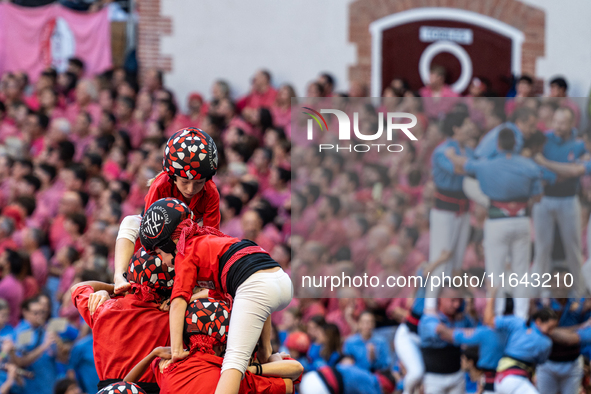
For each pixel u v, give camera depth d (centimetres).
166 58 3822
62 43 4059
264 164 2806
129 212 2619
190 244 889
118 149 3108
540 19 3759
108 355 937
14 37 4059
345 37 3769
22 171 2903
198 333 872
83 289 1021
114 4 4203
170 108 3397
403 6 3753
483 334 1952
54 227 2619
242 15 3806
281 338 2031
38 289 2300
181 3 3809
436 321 1984
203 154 894
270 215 2353
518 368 1888
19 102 3603
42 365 1964
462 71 3769
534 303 2022
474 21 3762
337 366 1858
